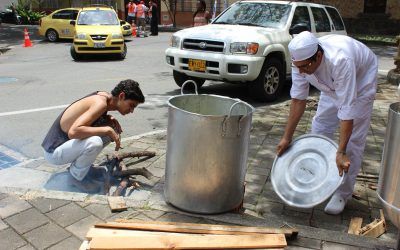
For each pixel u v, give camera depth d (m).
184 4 26.61
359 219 3.45
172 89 8.54
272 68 7.41
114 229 2.93
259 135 5.53
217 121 3.04
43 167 4.36
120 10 27.45
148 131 5.71
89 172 4.17
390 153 2.57
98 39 12.84
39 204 3.39
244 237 2.88
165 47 16.39
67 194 3.55
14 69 11.18
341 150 3.15
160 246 2.73
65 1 30.12
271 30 7.46
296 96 3.48
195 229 2.96
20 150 4.91
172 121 3.22
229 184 3.26
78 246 2.89
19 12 30.69
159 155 4.70
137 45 17.12
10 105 7.03
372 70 3.34
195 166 3.17
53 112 6.60
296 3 8.13
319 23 8.66
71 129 3.72
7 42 18.95
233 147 3.16
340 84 3.03
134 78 9.76
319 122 3.82
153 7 21.39
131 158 4.57
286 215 3.56
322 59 3.04
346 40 3.19
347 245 2.96
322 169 3.31
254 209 3.64
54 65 11.95
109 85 8.85
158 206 3.40
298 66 3.04
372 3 23.23
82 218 3.22
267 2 8.29
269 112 6.79
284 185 3.41
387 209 2.63
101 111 3.82
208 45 7.12
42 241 2.93
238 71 6.94
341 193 3.59
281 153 3.59
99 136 3.82
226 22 8.16
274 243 2.82
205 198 3.25
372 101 3.38
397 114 2.48
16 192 3.56
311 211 3.64
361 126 3.40
